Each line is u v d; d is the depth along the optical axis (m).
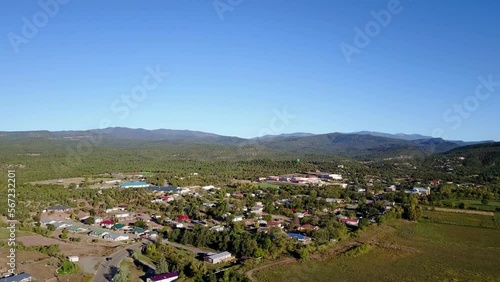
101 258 123.81
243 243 124.94
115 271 111.88
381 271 110.94
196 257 124.56
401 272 110.44
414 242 141.38
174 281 102.12
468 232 156.75
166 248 130.38
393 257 123.56
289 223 164.75
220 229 153.25
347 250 129.12
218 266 113.00
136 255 123.50
